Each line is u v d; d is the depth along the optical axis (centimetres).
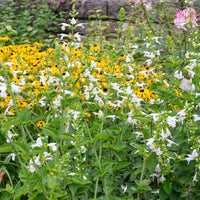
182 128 226
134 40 462
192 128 203
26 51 428
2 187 222
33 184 164
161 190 209
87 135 232
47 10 713
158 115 179
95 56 341
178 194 212
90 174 207
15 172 217
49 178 154
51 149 192
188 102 223
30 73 366
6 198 180
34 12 737
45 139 196
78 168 196
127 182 234
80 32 656
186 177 212
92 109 229
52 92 212
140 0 424
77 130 196
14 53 406
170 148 225
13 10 750
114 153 222
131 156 242
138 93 287
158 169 201
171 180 212
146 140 201
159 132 175
